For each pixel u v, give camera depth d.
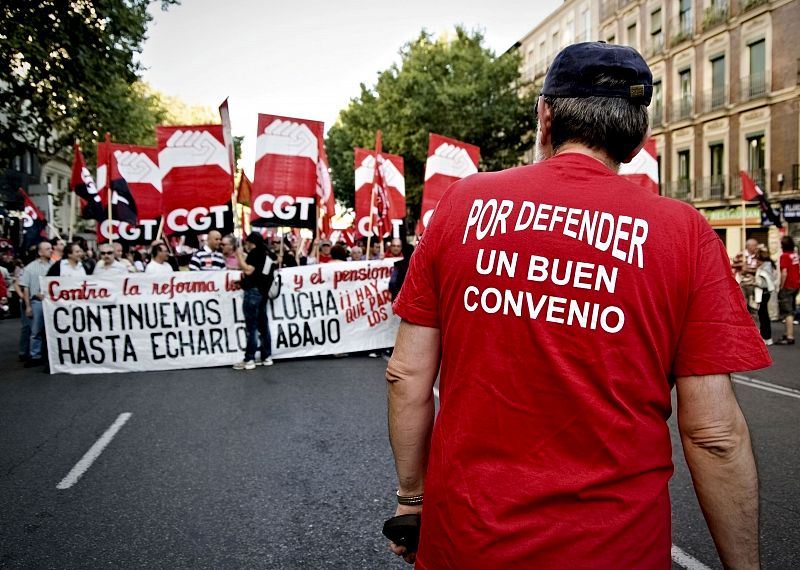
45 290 8.85
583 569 1.08
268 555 3.28
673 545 3.36
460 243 1.29
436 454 1.27
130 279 9.09
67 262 9.45
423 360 1.38
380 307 10.21
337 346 9.96
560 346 1.17
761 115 25.28
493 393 1.20
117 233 12.16
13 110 17.30
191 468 4.60
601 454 1.14
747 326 1.20
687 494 4.05
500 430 1.18
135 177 12.28
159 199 12.43
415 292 1.38
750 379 8.02
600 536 1.09
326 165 11.23
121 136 20.31
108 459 4.84
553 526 1.10
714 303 1.19
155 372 8.90
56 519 3.75
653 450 1.17
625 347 1.16
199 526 3.63
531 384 1.17
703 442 1.19
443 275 1.31
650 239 1.20
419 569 1.28
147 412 6.33
